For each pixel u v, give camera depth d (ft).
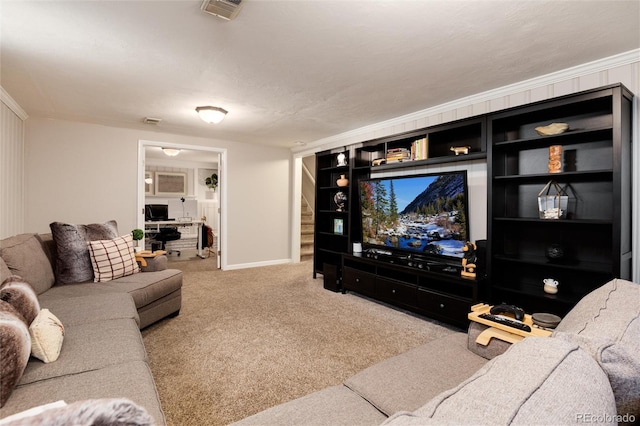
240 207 18.34
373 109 11.44
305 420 3.33
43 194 13.08
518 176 8.31
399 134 11.78
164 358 7.43
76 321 5.89
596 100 7.25
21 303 4.70
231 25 6.11
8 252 6.86
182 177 26.53
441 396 1.82
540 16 5.73
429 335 8.96
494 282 8.92
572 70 7.86
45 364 4.33
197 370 6.93
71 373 4.19
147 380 4.18
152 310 8.92
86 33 6.44
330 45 6.84
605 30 6.19
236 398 5.95
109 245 9.35
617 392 2.21
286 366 7.15
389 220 12.25
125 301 7.22
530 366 1.90
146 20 5.95
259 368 7.06
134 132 15.03
